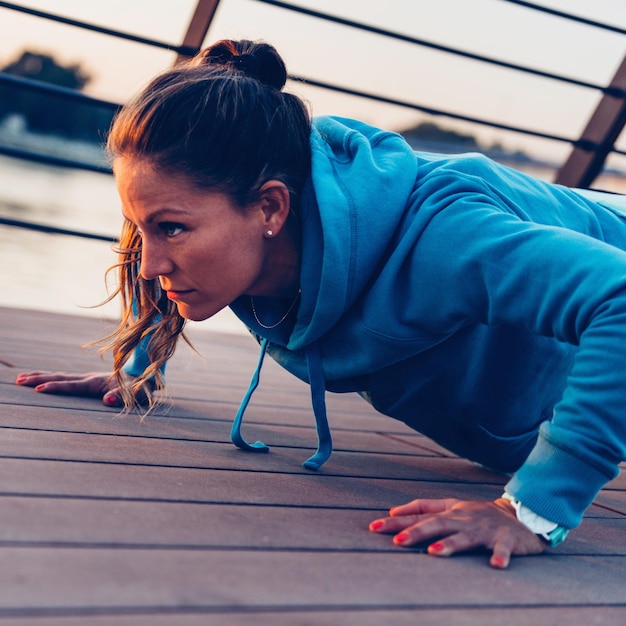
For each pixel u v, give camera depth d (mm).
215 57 1283
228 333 3264
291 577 839
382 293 1159
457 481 1435
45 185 7645
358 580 862
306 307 1225
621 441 999
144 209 1113
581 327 1007
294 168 1194
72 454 1158
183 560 833
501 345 1295
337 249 1152
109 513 932
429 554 979
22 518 871
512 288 1039
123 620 692
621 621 873
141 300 1453
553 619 847
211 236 1126
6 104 10711
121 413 1509
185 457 1259
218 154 1107
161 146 1091
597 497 1493
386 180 1191
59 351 2152
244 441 1373
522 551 1015
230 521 980
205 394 1907
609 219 1387
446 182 1186
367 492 1243
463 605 844
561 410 1021
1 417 1324
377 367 1249
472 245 1077
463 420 1390
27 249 4672
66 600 708
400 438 1781
